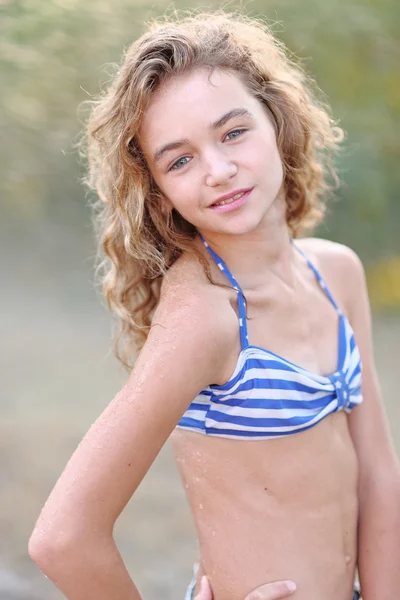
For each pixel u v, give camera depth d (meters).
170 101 2.12
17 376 7.88
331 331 2.35
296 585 2.14
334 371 2.29
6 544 4.66
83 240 11.61
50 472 5.63
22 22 4.94
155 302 2.41
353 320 2.54
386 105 8.10
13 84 5.13
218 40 2.21
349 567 2.28
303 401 2.15
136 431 1.96
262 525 2.15
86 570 1.94
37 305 10.34
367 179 8.65
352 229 9.72
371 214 9.38
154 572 4.48
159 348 2.00
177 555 4.66
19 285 10.99
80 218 10.84
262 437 2.12
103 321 9.87
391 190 9.47
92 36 5.05
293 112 2.43
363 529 2.36
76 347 8.84
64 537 1.92
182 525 4.99
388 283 9.98
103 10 5.03
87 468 1.95
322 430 2.21
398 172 9.02
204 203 2.14
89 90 5.18
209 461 2.17
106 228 2.44
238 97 2.15
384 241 9.95
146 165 2.25
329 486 2.21
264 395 2.11
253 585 2.15
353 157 8.44
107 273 2.52
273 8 6.32
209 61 2.15
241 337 2.12
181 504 5.27
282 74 2.43
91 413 6.85
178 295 2.09
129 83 2.16
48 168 6.26
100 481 1.94
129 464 1.97
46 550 1.92
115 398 2.01
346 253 2.57
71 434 6.33
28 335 9.27
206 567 2.23
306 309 2.31
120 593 1.99
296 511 2.17
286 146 2.46
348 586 2.27
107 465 1.95
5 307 10.31
